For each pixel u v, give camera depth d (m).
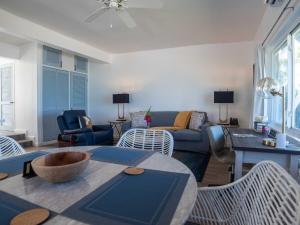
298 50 2.49
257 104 3.55
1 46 4.68
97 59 5.56
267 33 3.09
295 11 2.10
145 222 0.62
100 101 6.29
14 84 5.16
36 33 3.87
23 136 4.91
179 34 4.37
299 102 2.43
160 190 0.84
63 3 3.08
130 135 1.84
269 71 3.38
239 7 3.15
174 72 5.43
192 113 4.88
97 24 3.84
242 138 2.13
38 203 0.73
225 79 4.98
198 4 3.06
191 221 1.14
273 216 0.72
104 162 1.21
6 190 0.84
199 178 2.86
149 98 5.71
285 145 1.72
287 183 0.72
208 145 4.22
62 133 4.23
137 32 4.26
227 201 1.13
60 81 5.41
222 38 4.61
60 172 0.83
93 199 0.76
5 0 3.00
